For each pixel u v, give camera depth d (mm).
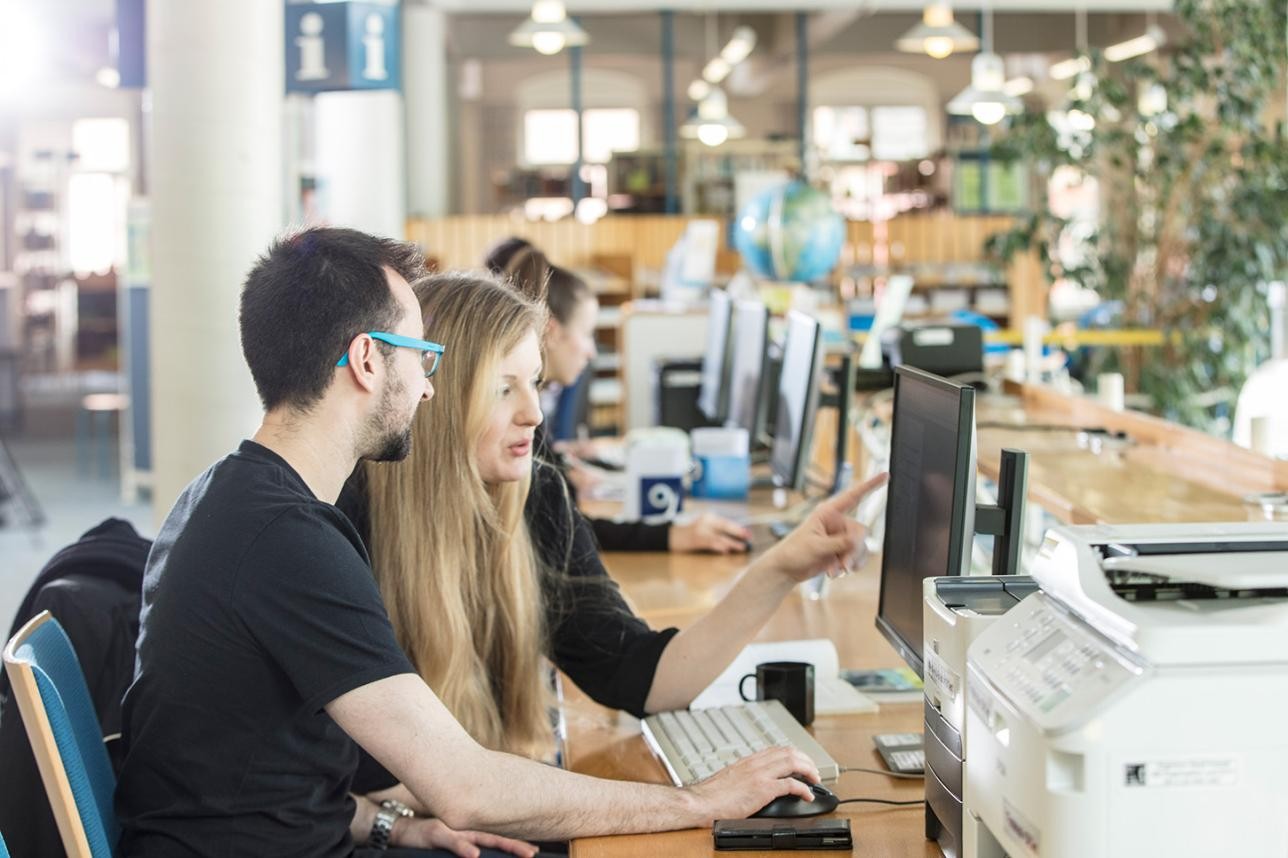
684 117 16938
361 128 11406
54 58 14867
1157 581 1403
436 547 2148
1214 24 7367
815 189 6566
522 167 14773
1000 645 1440
